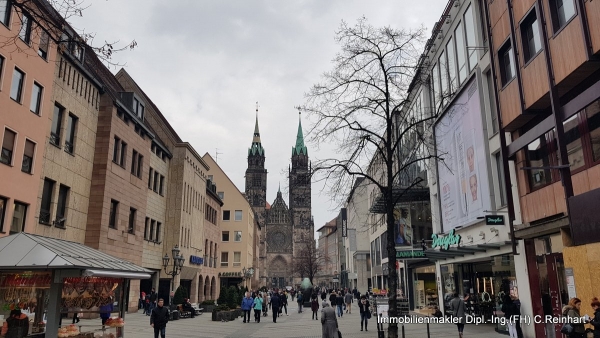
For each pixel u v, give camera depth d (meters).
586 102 12.59
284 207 129.62
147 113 45.25
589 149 13.30
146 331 22.25
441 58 26.80
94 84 28.66
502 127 17.84
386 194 15.81
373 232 52.03
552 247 15.66
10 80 19.94
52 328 11.91
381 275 50.09
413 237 34.97
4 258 11.68
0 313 12.12
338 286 99.31
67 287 14.21
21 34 20.28
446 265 28.16
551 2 14.23
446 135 25.03
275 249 126.38
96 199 28.09
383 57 16.61
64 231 24.86
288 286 118.75
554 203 15.28
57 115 24.55
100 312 15.09
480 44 20.84
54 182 23.97
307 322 29.59
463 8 23.05
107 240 28.80
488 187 19.73
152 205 39.56
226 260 71.75
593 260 12.33
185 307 32.72
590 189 13.09
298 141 145.38
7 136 19.86
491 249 20.28
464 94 22.41
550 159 15.64
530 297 16.70
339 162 16.78
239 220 73.31
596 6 12.04
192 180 48.19
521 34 16.22
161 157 42.53
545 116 16.03
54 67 23.67
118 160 31.08
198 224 51.22
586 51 12.27
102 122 29.33
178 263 33.41
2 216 19.45
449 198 24.94
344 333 21.66
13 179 20.05
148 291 40.34
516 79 16.67
